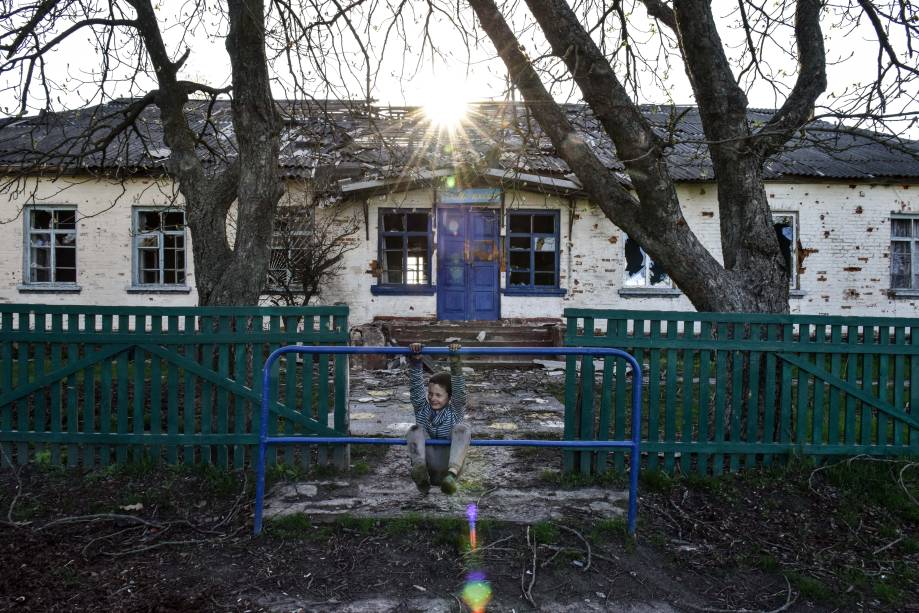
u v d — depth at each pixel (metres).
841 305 13.14
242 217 5.85
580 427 5.01
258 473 4.07
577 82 5.30
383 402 7.88
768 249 5.54
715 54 5.45
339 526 4.12
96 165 11.78
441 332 12.06
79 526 4.17
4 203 12.62
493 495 4.66
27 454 5.09
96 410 5.59
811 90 5.66
